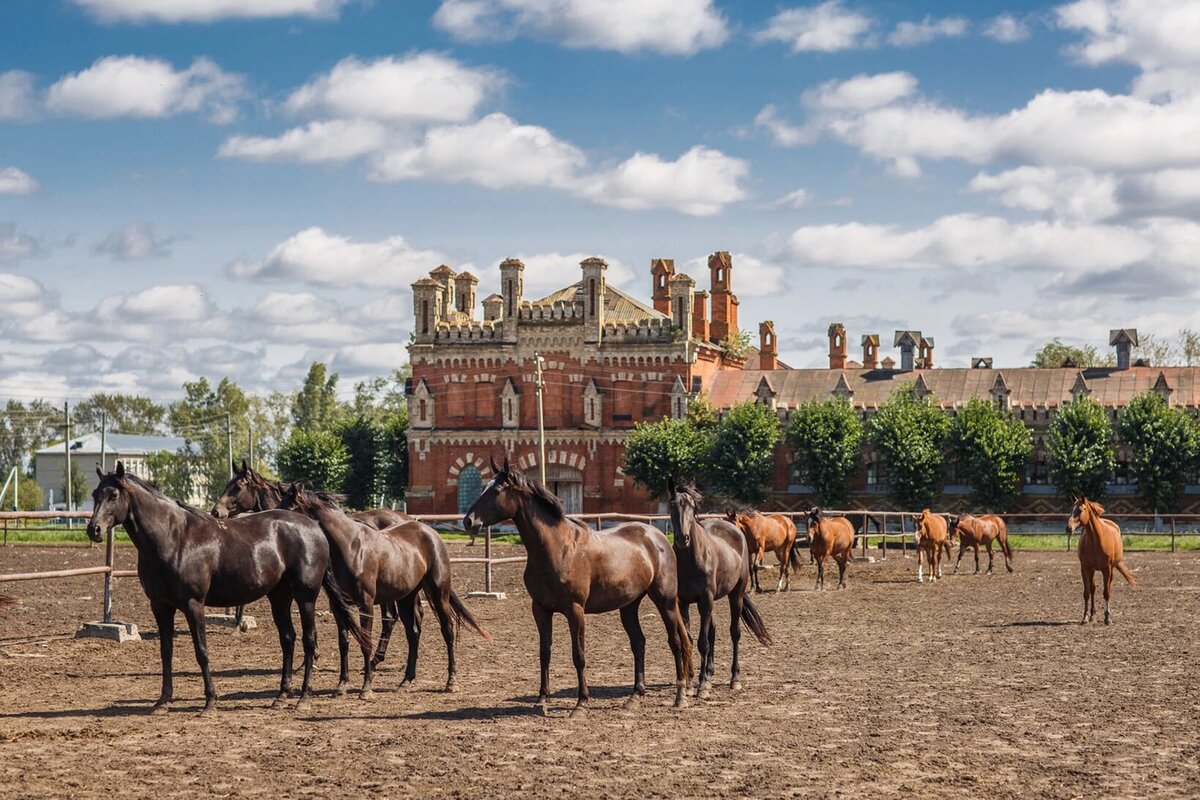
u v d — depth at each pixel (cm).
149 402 18538
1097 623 2605
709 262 9888
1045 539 6656
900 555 5425
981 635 2403
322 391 15550
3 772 1218
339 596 1652
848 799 1135
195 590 1530
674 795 1145
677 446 8212
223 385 16125
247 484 2006
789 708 1595
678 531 1625
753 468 8162
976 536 4278
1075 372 8894
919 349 11150
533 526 1532
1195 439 7700
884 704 1622
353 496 9931
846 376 9244
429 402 9119
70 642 2206
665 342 8712
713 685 1786
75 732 1413
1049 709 1583
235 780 1193
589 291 8838
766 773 1230
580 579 1541
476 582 3662
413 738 1394
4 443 17575
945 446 8225
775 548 3512
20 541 6059
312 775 1216
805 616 2784
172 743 1360
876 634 2425
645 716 1539
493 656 2108
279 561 1594
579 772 1233
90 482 14688
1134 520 7912
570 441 8844
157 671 1908
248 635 2339
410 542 1758
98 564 4075
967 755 1314
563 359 8912
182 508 1545
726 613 2802
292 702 1614
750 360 11556
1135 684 1788
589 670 1950
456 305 10062
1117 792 1164
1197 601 3138
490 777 1211
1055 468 7938
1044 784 1191
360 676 1883
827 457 8150
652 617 2753
